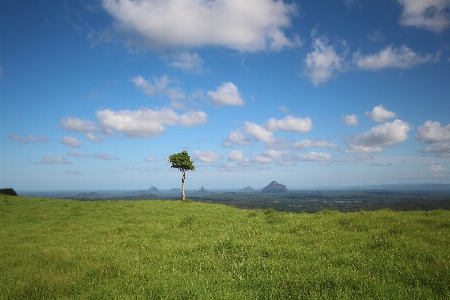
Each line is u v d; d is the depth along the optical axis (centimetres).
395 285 695
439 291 671
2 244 1512
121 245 1331
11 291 798
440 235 1195
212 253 1054
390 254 931
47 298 743
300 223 1630
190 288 707
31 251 1304
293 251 1020
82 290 777
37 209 3175
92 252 1179
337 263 891
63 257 1118
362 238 1192
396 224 1434
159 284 755
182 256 1051
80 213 2859
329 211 2253
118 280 834
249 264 878
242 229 1548
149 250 1191
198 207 3422
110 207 3322
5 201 3791
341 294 646
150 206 3391
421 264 815
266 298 659
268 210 2473
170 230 1694
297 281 721
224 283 751
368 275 761
